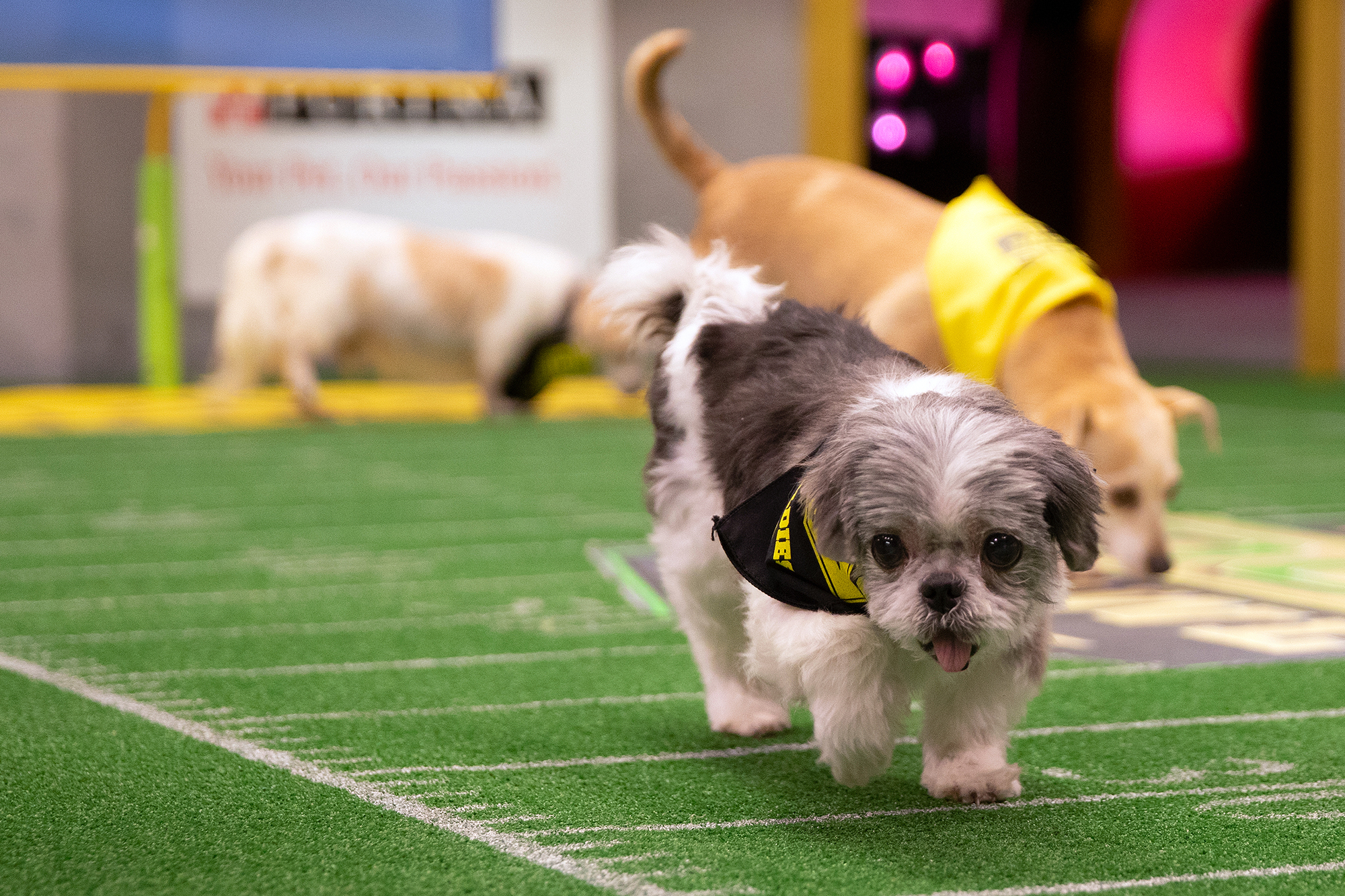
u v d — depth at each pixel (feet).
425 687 12.94
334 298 34.58
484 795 9.93
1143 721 11.85
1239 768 10.55
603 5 43.60
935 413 8.61
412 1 36.65
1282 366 51.65
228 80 36.17
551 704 12.41
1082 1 88.28
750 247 20.20
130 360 44.57
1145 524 17.01
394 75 36.78
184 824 9.24
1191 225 97.30
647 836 9.09
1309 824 9.24
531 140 43.47
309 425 35.12
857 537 8.41
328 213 42.80
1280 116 95.86
